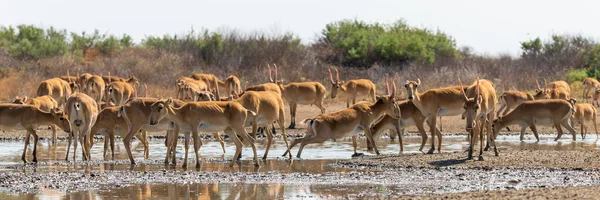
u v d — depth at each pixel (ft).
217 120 227.20
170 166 233.14
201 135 333.42
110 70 551.18
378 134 269.03
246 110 230.89
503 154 244.42
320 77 584.81
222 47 620.49
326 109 435.94
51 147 290.97
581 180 194.90
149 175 210.79
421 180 198.29
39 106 289.94
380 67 615.16
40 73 536.01
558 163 224.33
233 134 231.30
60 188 188.96
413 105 265.34
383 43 642.22
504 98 357.82
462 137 329.31
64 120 247.91
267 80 553.64
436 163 228.43
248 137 231.09
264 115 250.37
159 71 554.05
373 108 251.80
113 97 370.94
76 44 646.33
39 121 245.65
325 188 187.62
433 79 544.21
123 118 254.47
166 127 242.37
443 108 252.01
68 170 223.30
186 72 563.89
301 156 257.55
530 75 565.94
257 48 618.03
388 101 250.98
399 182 195.52
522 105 297.12
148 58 582.35
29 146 294.46
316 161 242.78
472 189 183.01
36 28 643.86
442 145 292.40
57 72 543.39
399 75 581.53
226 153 269.64
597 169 213.25
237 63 609.01
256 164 231.30
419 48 638.53
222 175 210.79
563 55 648.38
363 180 199.62
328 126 245.86
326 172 216.13
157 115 220.64
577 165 220.23
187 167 230.68
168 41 642.63
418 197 169.27
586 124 350.02
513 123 297.53
